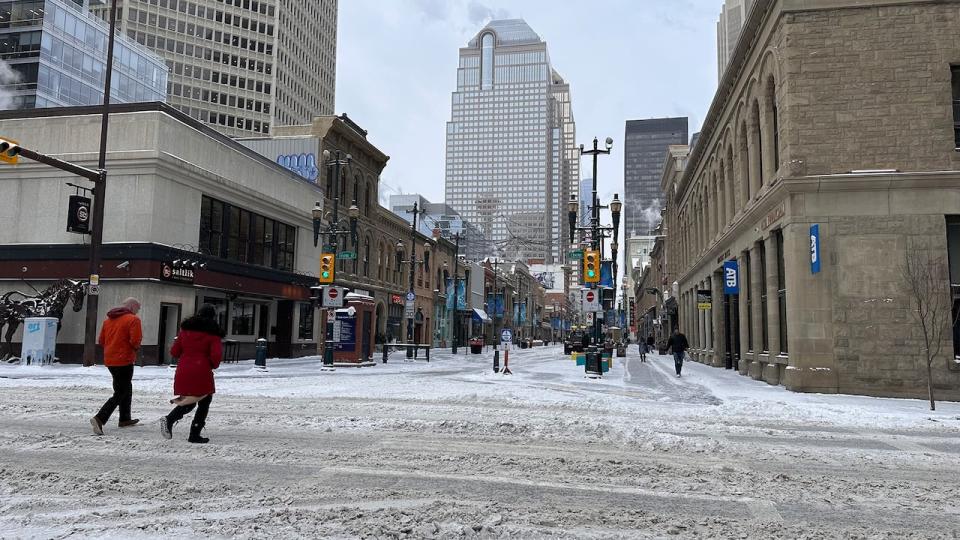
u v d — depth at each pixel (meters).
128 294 22.00
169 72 97.88
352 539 4.28
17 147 16.39
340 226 37.97
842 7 17.31
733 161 25.70
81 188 22.75
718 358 29.69
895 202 16.42
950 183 16.14
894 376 16.03
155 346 22.20
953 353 15.70
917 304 14.71
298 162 35.84
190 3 107.56
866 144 16.86
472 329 71.19
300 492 5.55
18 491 5.39
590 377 20.92
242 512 4.89
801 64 17.39
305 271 33.47
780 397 15.21
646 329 85.19
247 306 30.19
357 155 40.75
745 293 23.83
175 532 4.35
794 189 16.95
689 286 40.34
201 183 24.95
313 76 136.75
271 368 23.53
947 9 16.84
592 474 6.50
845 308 16.45
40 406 10.98
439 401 13.12
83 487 5.52
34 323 20.88
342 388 15.75
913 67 16.86
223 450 7.31
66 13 68.25
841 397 15.58
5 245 23.16
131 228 22.41
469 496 5.55
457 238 56.12
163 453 7.09
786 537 4.58
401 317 48.62
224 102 111.25
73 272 22.50
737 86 24.33
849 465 7.29
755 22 20.80
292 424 9.44
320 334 35.19
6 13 65.50
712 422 10.80
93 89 72.56
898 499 5.75
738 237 24.33
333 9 149.12
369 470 6.49
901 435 9.85
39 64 64.25
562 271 144.00
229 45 112.25
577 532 4.55
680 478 6.41
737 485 6.16
